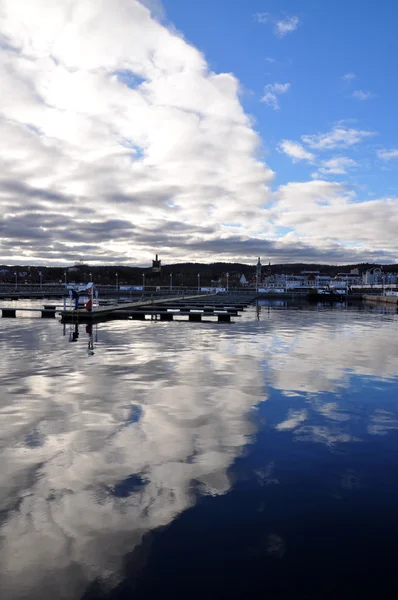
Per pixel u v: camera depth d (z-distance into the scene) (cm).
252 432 743
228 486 534
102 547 404
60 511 467
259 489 527
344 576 368
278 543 414
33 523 443
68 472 568
